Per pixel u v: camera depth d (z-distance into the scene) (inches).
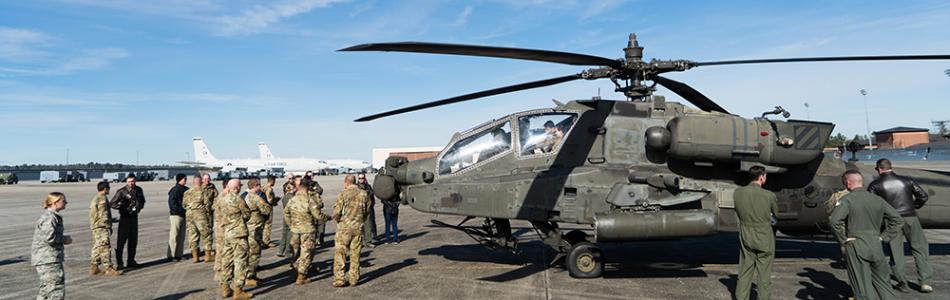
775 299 217.3
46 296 196.7
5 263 335.6
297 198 260.5
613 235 231.3
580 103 275.9
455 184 267.9
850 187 189.2
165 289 254.4
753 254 192.7
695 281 249.9
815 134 246.4
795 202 265.3
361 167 4758.9
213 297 237.3
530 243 377.1
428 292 236.5
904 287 220.2
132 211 310.8
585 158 267.6
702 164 255.1
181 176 340.8
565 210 254.2
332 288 248.4
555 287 241.0
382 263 309.7
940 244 345.7
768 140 243.9
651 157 264.4
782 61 223.8
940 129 2524.6
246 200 257.6
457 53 199.2
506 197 259.6
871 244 180.2
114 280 275.6
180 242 335.6
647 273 267.3
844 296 220.7
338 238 250.5
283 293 240.2
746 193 193.5
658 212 237.9
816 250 329.1
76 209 816.9
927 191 267.3
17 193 1405.0
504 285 247.0
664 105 271.6
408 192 279.6
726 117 251.9
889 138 1962.4
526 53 204.1
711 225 235.1
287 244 339.6
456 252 344.2
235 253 229.8
